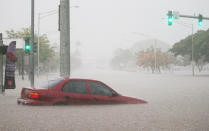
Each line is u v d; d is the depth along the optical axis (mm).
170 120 10352
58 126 9172
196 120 10391
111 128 8961
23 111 11891
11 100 16453
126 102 14484
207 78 51844
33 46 23891
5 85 19219
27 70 65812
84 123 9695
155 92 23109
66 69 19312
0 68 20547
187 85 32281
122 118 10664
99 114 11438
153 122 9961
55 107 12930
